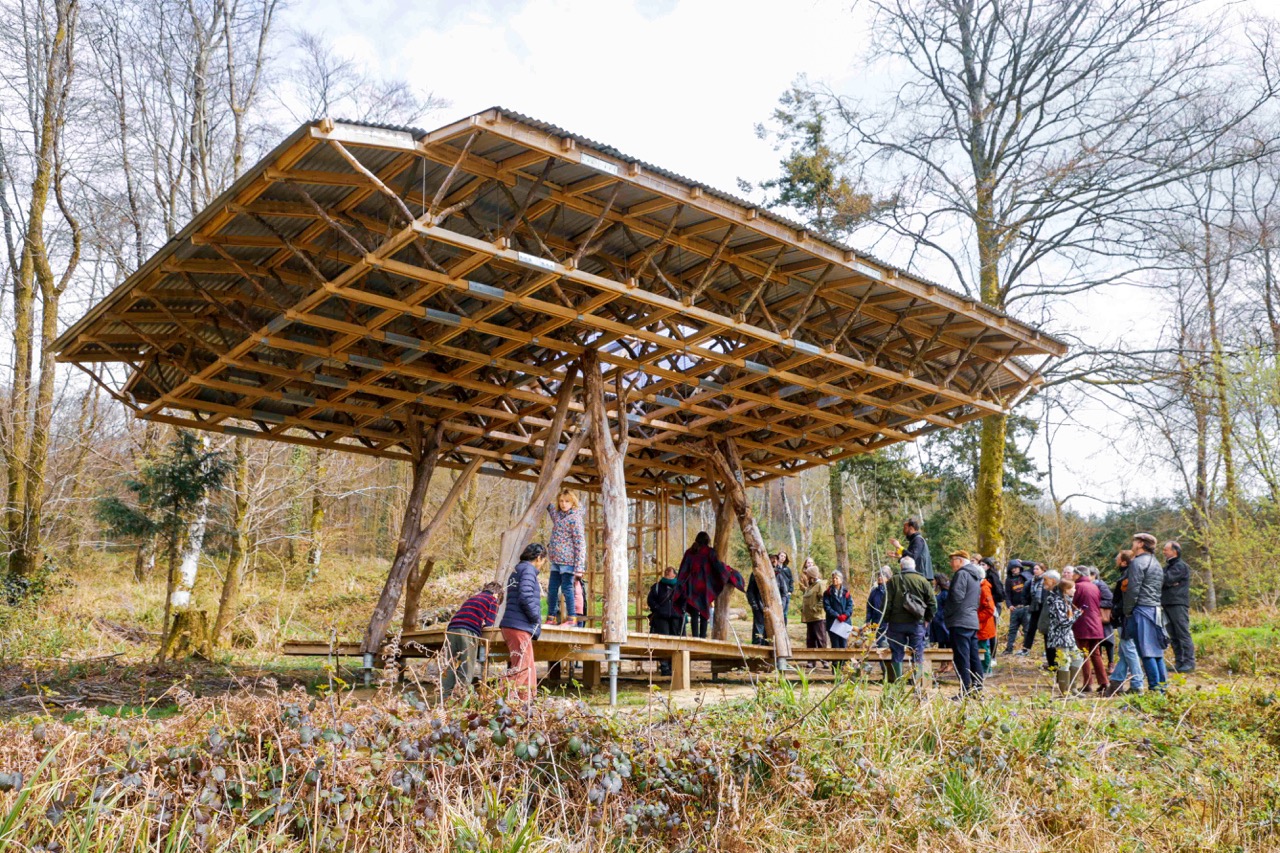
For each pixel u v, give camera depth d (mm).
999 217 20016
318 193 8375
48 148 19297
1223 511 19078
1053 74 19969
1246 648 12922
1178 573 12094
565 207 8883
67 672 11523
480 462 13227
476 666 7469
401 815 4551
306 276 9562
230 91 20859
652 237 9328
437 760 4801
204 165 20500
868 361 11117
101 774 4258
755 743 5754
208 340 10969
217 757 4457
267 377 11633
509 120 7277
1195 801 6648
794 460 15750
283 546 29156
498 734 5059
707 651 11445
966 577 10414
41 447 18797
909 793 5871
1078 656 9828
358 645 11852
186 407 11727
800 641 18688
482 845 4477
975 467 29156
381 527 35531
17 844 3781
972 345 11891
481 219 9188
